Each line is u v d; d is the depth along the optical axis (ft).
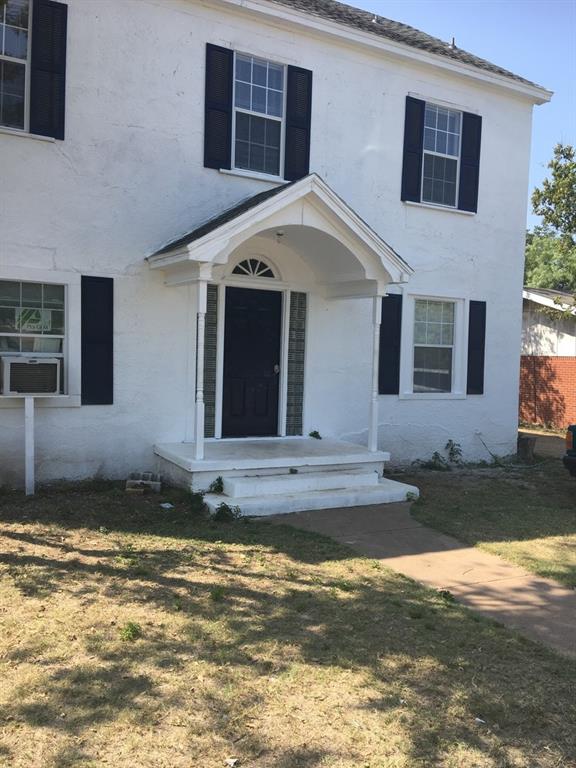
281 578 18.17
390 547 21.72
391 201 35.35
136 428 29.07
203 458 26.27
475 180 38.24
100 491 26.50
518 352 40.83
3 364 25.07
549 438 54.95
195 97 29.66
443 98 36.78
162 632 14.42
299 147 32.35
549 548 22.40
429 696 12.34
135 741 10.46
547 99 40.09
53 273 26.99
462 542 22.75
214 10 29.78
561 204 55.21
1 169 25.91
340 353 34.22
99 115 27.58
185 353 29.96
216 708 11.51
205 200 30.14
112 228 28.12
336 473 28.19
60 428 27.45
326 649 14.03
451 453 38.24
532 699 12.42
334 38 32.68
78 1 26.94
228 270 31.07
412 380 37.11
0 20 25.98
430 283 37.01
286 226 27.14
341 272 31.07
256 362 32.50
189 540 21.17
